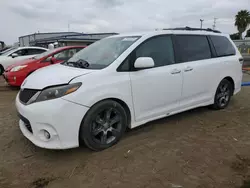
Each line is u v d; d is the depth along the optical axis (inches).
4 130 154.9
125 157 121.0
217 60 183.6
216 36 191.3
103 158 120.3
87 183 101.0
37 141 115.6
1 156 122.8
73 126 113.5
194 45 170.9
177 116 183.3
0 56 431.8
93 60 141.6
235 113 191.2
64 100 110.3
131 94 133.0
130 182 101.3
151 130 155.5
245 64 559.5
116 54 136.2
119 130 132.6
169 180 102.4
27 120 116.2
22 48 434.6
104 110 124.3
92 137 121.6
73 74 120.3
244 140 141.6
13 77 280.7
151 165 114.0
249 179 103.3
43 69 146.1
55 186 99.0
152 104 144.9
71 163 116.3
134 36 148.9
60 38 979.9
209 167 112.4
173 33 160.2
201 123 168.7
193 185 99.0
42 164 115.7
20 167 113.1
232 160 118.7
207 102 183.9
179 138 143.8
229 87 200.7
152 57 144.6
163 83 146.8
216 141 140.0
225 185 99.2
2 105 214.1
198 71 167.5
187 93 164.4
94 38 1008.9
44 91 113.2
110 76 125.0
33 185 99.8
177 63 156.6
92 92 117.1
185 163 115.7
